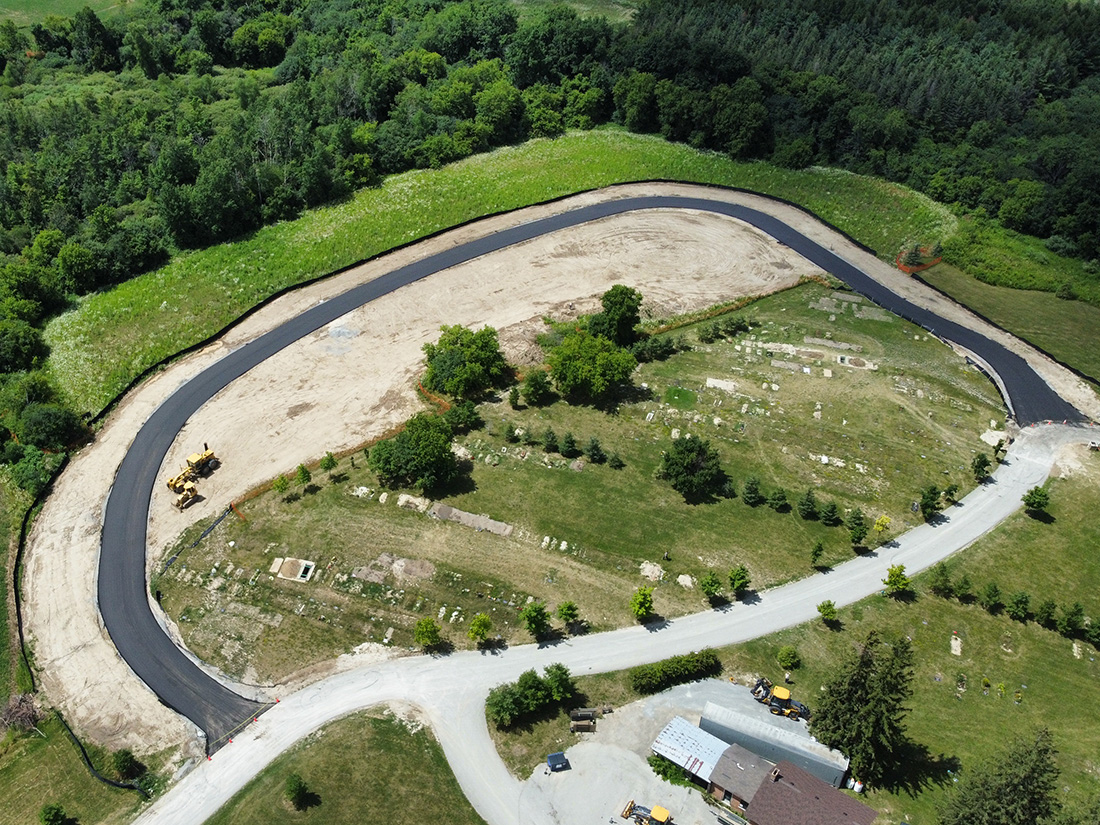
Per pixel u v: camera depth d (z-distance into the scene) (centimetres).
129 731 8106
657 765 7700
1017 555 9669
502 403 11588
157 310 12875
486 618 8562
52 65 19775
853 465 10712
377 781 7631
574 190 16075
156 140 15562
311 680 8469
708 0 19988
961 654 8675
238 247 14162
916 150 16425
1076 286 13875
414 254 14325
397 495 10212
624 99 18000
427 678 8469
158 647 8794
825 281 14088
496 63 18700
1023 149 15838
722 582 9338
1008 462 10838
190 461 10431
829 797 7194
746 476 10550
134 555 9675
